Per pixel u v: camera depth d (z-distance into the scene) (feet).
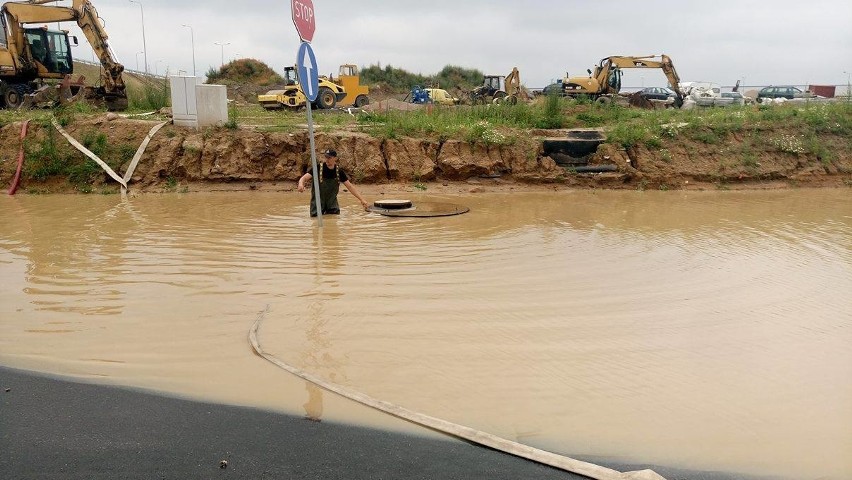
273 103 92.02
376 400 14.52
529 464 12.30
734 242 31.50
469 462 12.34
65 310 20.36
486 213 38.32
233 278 23.93
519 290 22.95
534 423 13.83
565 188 49.11
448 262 26.55
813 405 14.90
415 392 15.14
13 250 27.89
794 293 23.39
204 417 13.94
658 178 50.83
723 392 15.46
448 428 13.35
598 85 105.91
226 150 46.37
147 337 18.25
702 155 53.62
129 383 15.52
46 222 34.09
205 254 27.40
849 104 66.39
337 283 23.40
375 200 42.70
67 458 12.31
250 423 13.69
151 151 46.42
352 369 16.29
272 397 14.82
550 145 51.11
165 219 35.14
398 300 21.62
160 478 11.68
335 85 102.47
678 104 110.32
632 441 13.20
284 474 11.85
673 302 22.09
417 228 33.40
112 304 20.97
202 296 21.81
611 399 14.96
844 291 23.70
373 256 27.32
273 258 26.84
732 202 44.70
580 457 12.63
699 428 13.75
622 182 50.49
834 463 12.51
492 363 16.79
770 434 13.57
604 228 34.35
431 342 18.10
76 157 46.21
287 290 22.54
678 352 17.79
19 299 21.36
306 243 29.63
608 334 18.99
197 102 47.73
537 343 18.16
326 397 14.84
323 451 12.65
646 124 57.06
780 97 145.69
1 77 77.46
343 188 46.44
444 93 124.67
